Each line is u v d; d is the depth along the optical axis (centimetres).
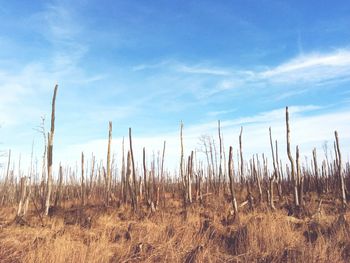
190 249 1035
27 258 897
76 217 1645
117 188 2970
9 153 3092
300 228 1227
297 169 1780
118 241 1184
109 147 2303
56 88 1886
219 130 2600
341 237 1032
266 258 930
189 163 2120
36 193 2467
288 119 1795
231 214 1606
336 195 2038
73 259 848
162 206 2034
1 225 1481
